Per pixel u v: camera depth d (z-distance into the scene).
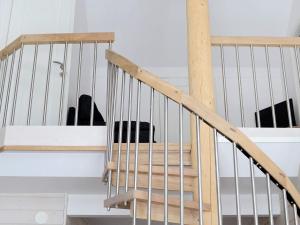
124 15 5.34
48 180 3.28
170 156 2.96
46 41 3.29
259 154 1.97
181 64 5.57
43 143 2.96
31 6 4.45
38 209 3.82
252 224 4.26
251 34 5.41
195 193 2.72
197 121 2.06
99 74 5.58
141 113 5.31
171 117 5.28
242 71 5.54
